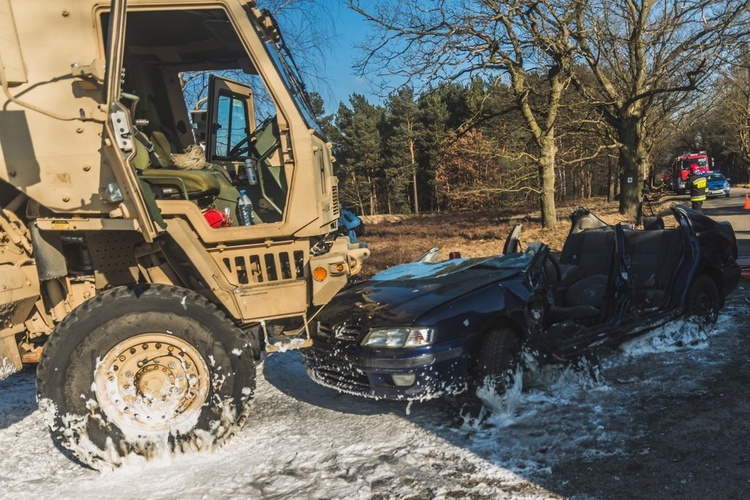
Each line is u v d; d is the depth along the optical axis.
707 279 6.03
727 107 46.09
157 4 4.14
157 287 3.99
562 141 26.23
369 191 66.12
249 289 4.18
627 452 3.55
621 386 4.68
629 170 23.34
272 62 4.28
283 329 4.54
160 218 3.88
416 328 4.00
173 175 4.36
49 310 4.20
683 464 3.35
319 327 4.58
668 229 6.15
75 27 3.92
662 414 4.06
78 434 3.84
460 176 53.75
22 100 3.84
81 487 3.72
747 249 11.84
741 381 4.58
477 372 4.16
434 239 24.06
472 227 30.39
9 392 5.86
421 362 3.93
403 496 3.24
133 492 3.59
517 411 4.25
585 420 4.05
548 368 4.72
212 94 5.82
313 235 4.30
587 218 6.38
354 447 3.96
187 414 4.04
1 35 3.78
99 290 4.24
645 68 22.38
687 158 42.50
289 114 4.27
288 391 5.36
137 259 4.24
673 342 5.66
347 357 4.21
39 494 3.65
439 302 4.18
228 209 4.62
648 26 20.39
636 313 5.39
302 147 4.27
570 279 5.64
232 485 3.56
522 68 20.22
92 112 3.87
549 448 3.68
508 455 3.64
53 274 4.00
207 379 4.06
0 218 3.91
